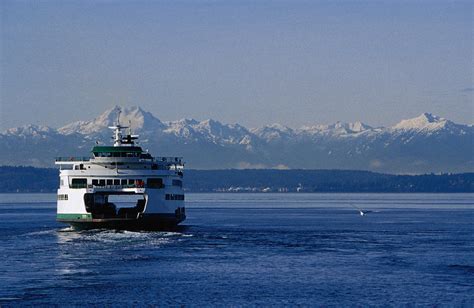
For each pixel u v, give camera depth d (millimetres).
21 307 176125
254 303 180750
